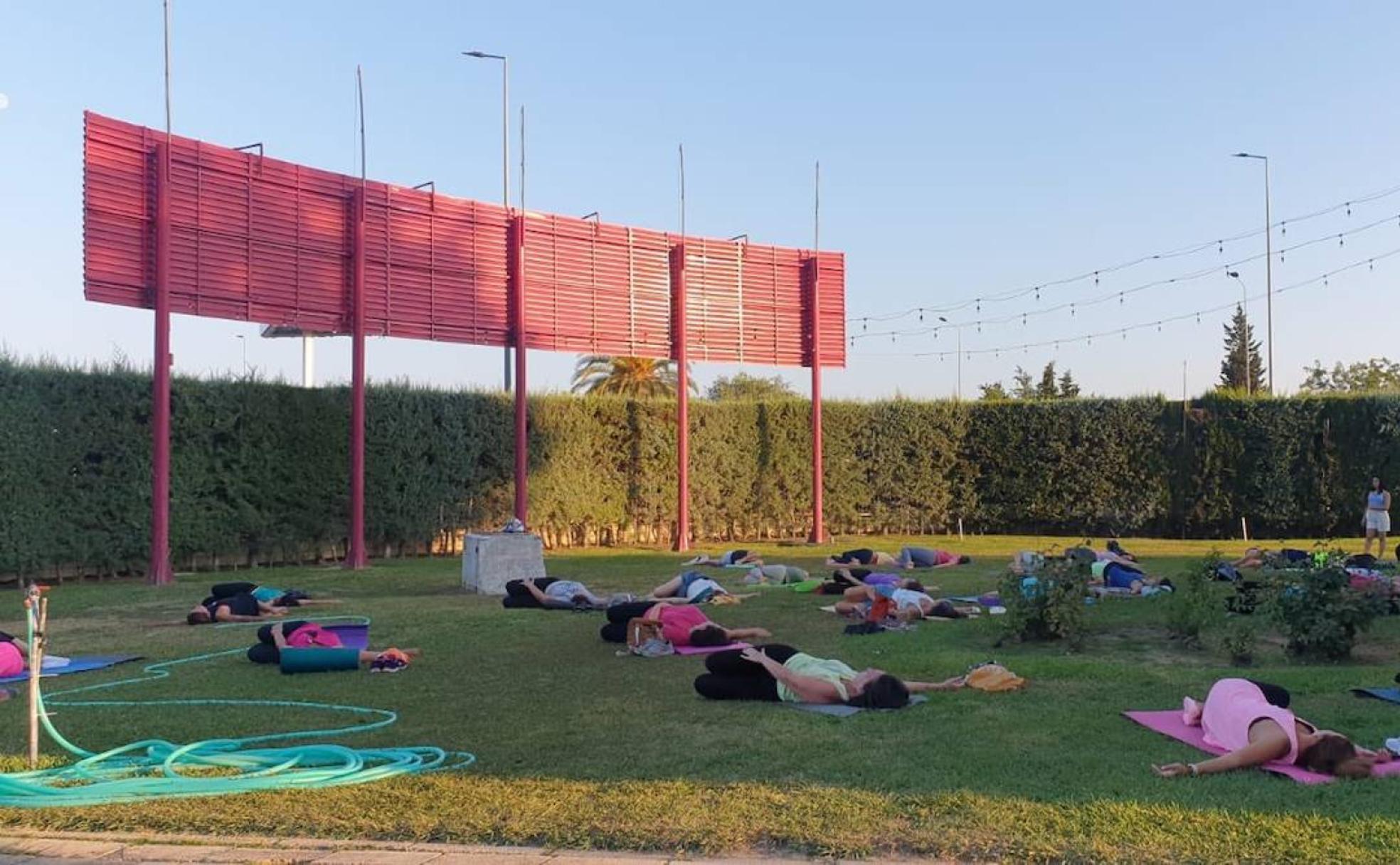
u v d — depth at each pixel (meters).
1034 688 8.02
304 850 4.64
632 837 4.69
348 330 18.62
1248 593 11.24
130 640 10.91
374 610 13.11
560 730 6.83
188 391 18.17
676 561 20.50
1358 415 26.89
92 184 15.48
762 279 25.22
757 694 7.64
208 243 16.72
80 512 16.95
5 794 5.43
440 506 22.05
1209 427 27.73
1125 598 13.09
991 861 4.40
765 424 27.44
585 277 22.16
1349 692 7.80
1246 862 4.32
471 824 4.91
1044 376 72.50
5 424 16.14
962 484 29.00
